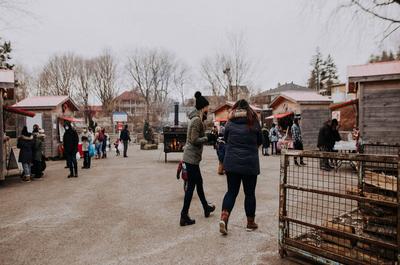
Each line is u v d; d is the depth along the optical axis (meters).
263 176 10.07
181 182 9.36
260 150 21.84
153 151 23.02
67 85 60.31
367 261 3.21
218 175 10.51
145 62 66.31
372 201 3.13
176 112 23.05
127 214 5.89
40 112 17.38
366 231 3.34
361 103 11.47
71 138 10.70
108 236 4.70
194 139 5.10
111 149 26.14
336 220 3.85
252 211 4.74
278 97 21.92
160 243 4.36
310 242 3.80
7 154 11.51
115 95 63.53
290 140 17.80
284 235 3.84
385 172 3.86
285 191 3.88
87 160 13.29
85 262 3.80
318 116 19.73
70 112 20.55
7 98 12.27
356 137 13.21
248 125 4.59
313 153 3.60
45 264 3.78
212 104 47.53
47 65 59.56
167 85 68.50
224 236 4.57
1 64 25.27
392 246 2.98
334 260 3.38
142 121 56.31
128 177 10.55
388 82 11.03
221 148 10.55
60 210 6.31
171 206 6.40
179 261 3.77
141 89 66.94
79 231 4.97
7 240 4.63
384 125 11.10
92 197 7.48
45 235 4.81
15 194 8.08
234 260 3.78
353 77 11.33
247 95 45.31
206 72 61.59
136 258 3.88
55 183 9.64
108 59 62.34
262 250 4.07
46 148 17.30
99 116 66.62
